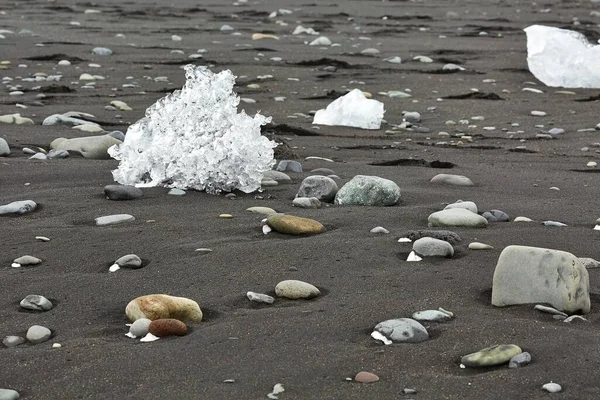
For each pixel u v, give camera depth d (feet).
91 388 9.78
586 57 39.91
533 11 77.77
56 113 29.60
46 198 18.35
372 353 10.54
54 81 37.19
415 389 9.57
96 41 51.39
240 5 76.89
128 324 11.74
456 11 76.74
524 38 59.16
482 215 17.08
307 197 18.19
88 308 12.33
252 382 9.84
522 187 20.61
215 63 43.55
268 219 15.81
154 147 19.13
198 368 10.23
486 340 10.83
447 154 25.49
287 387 9.70
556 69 40.34
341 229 16.02
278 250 14.57
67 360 10.49
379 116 29.76
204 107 18.99
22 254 14.71
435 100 35.37
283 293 12.54
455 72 43.57
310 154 24.90
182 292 12.85
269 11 72.95
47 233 15.79
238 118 19.03
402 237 15.23
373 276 13.34
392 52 50.26
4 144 22.72
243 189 18.90
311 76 40.70
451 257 14.26
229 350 10.72
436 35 60.18
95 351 10.73
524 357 10.14
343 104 30.22
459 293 12.62
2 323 11.81
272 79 39.29
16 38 51.34
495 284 12.17
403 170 22.40
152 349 10.78
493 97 36.42
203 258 14.25
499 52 51.52
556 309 11.84
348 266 13.83
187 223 16.34
